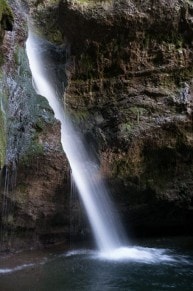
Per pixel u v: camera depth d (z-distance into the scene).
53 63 14.72
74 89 14.77
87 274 10.41
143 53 14.84
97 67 14.87
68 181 12.22
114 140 13.77
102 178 13.38
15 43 11.89
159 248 12.99
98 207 13.28
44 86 13.93
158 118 14.12
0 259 11.21
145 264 11.32
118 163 13.65
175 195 14.31
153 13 14.65
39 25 16.31
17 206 11.46
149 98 14.52
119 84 14.77
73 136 13.88
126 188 13.75
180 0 14.81
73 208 12.66
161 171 14.30
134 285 9.84
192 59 14.91
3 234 11.48
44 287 9.50
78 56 14.87
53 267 10.85
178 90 14.56
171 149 14.16
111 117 14.33
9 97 11.16
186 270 10.89
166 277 10.40
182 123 14.14
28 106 11.76
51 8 16.78
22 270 10.55
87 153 13.70
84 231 13.19
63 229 12.78
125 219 14.21
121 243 13.52
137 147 13.85
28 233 12.05
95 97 14.80
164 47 14.87
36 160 11.52
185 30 14.96
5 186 11.04
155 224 14.79
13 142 11.11
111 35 14.67
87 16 14.54
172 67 14.80
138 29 14.68
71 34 14.88
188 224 15.13
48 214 12.21
